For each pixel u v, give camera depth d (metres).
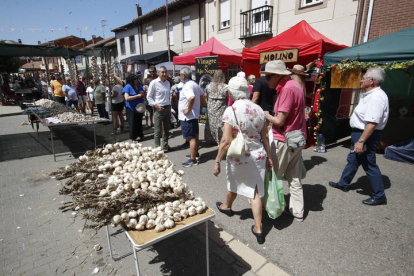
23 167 4.98
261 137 2.47
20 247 2.61
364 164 3.22
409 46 4.21
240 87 2.31
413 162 4.66
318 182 3.97
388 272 2.17
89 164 2.42
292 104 2.51
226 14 12.29
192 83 4.52
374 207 3.21
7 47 6.66
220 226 2.89
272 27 9.92
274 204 2.66
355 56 4.74
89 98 10.91
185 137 4.69
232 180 2.55
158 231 1.71
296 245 2.54
